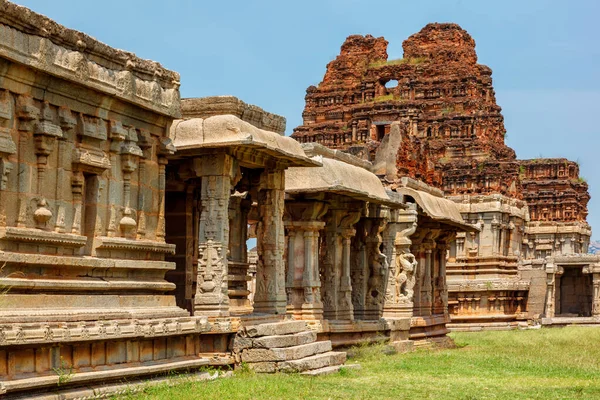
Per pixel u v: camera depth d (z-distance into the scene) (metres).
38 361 17.34
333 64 80.75
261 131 25.92
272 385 21.30
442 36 79.12
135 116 21.52
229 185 25.05
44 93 18.53
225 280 24.50
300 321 27.17
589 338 46.91
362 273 36.91
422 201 39.72
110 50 20.41
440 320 45.25
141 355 20.64
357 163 36.88
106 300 19.97
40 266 18.20
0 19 17.03
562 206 91.19
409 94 77.38
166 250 22.34
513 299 68.19
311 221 30.33
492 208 69.00
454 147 75.12
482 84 78.56
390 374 27.00
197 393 19.39
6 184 17.48
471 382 25.52
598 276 67.75
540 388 24.23
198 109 25.70
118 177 20.92
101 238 20.06
